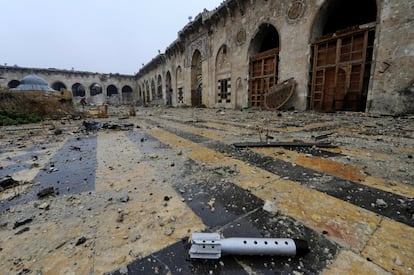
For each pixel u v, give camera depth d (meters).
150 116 12.09
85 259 1.26
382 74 8.31
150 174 2.63
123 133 5.97
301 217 1.62
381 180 2.22
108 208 1.84
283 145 3.79
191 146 4.08
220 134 5.27
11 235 1.49
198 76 23.89
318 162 2.88
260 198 1.94
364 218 1.57
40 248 1.36
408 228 1.44
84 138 5.32
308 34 11.13
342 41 9.86
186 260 1.24
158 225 1.58
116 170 2.82
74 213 1.77
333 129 5.50
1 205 1.93
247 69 15.51
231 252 1.24
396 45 7.84
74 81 43.94
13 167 3.04
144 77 45.38
